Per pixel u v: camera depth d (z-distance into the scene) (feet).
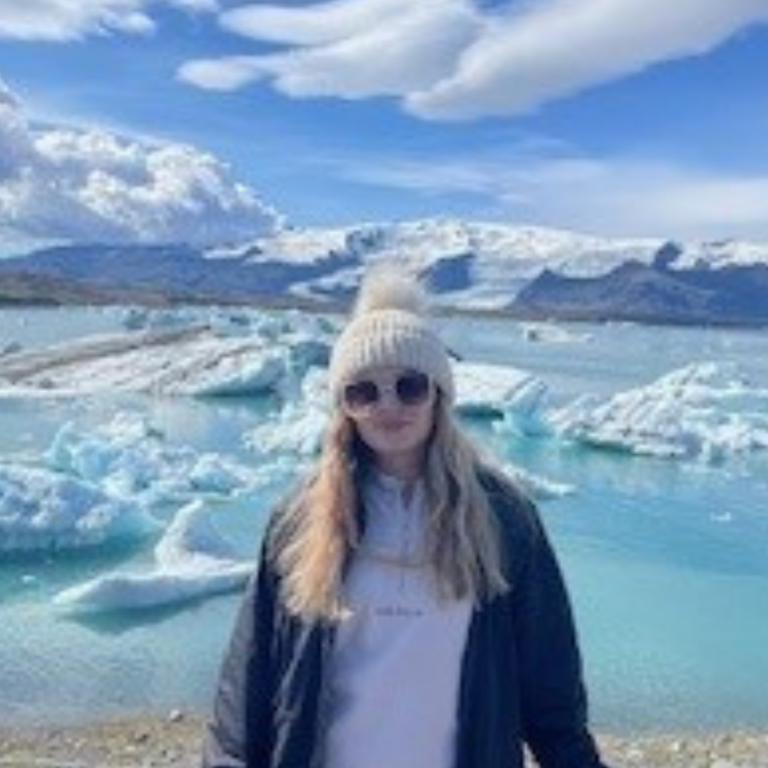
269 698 8.93
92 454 70.08
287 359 125.70
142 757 29.58
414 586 8.66
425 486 8.75
